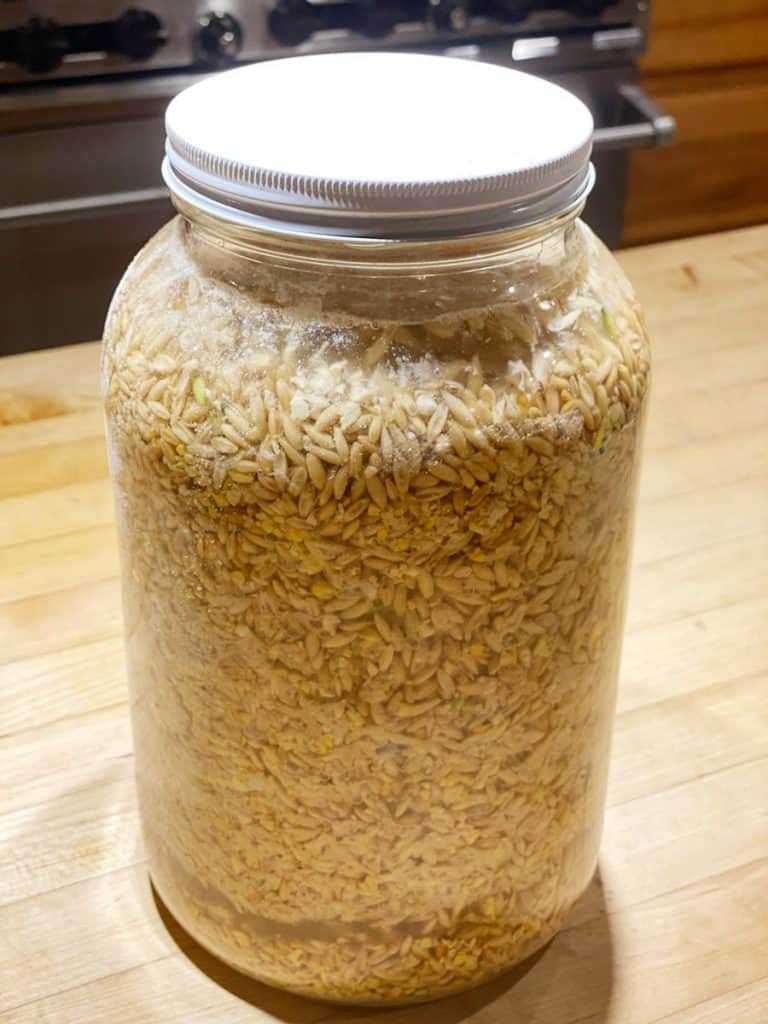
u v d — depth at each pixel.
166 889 0.62
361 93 0.51
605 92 1.39
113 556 0.88
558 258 0.50
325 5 1.23
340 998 0.60
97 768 0.73
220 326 0.48
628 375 0.50
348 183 0.42
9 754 0.74
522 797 0.55
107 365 0.52
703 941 0.64
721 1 1.45
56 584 0.85
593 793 0.60
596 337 0.50
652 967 0.63
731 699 0.79
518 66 1.32
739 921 0.65
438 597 0.48
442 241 0.43
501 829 0.55
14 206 1.18
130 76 1.20
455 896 0.56
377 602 0.48
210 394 0.47
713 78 1.51
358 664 0.49
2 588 0.84
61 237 1.29
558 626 0.51
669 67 1.48
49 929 0.64
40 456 0.95
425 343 0.47
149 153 1.25
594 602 0.53
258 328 0.47
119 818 0.70
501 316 0.48
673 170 1.58
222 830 0.56
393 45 1.26
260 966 0.60
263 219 0.44
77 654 0.80
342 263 0.45
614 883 0.67
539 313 0.48
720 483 0.96
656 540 0.91
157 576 0.52
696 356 1.09
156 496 0.49
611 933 0.64
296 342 0.47
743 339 1.11
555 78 1.36
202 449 0.47
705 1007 0.61
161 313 0.50
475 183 0.42
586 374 0.48
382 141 0.46
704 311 1.15
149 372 0.49
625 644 0.82
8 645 0.80
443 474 0.45
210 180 0.45
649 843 0.69
